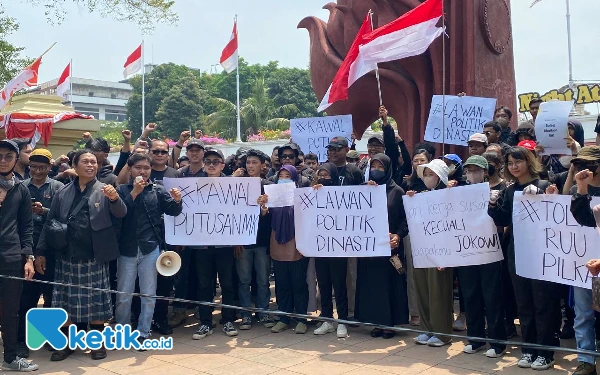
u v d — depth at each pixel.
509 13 9.13
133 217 5.73
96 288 5.45
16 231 5.19
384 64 9.26
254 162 6.32
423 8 6.76
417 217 5.38
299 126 8.73
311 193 5.86
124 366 5.19
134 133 51.09
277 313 4.56
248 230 6.05
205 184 6.10
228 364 5.17
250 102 39.97
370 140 6.82
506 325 5.59
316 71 10.42
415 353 5.34
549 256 4.56
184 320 6.73
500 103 8.88
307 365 5.08
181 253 6.50
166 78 50.12
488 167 5.31
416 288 5.72
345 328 5.97
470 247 5.12
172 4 13.77
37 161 5.96
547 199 4.59
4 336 5.12
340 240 5.75
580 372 4.54
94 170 5.49
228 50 13.00
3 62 16.70
